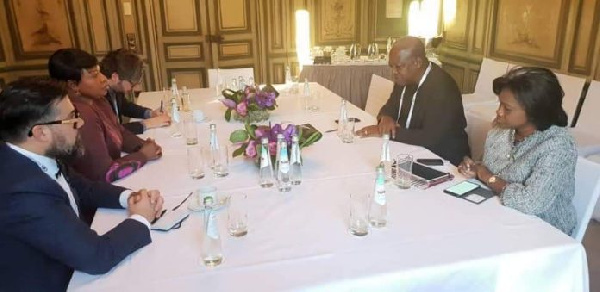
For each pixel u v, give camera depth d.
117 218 1.54
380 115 2.79
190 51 5.39
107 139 2.13
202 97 3.37
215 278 1.19
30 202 1.18
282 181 1.72
